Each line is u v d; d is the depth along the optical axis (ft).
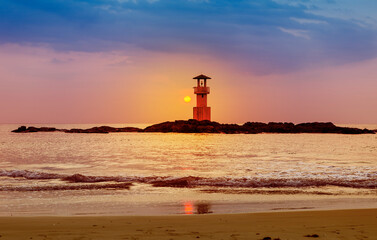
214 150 223.71
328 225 35.22
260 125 604.90
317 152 205.16
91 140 361.10
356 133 553.23
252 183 73.82
